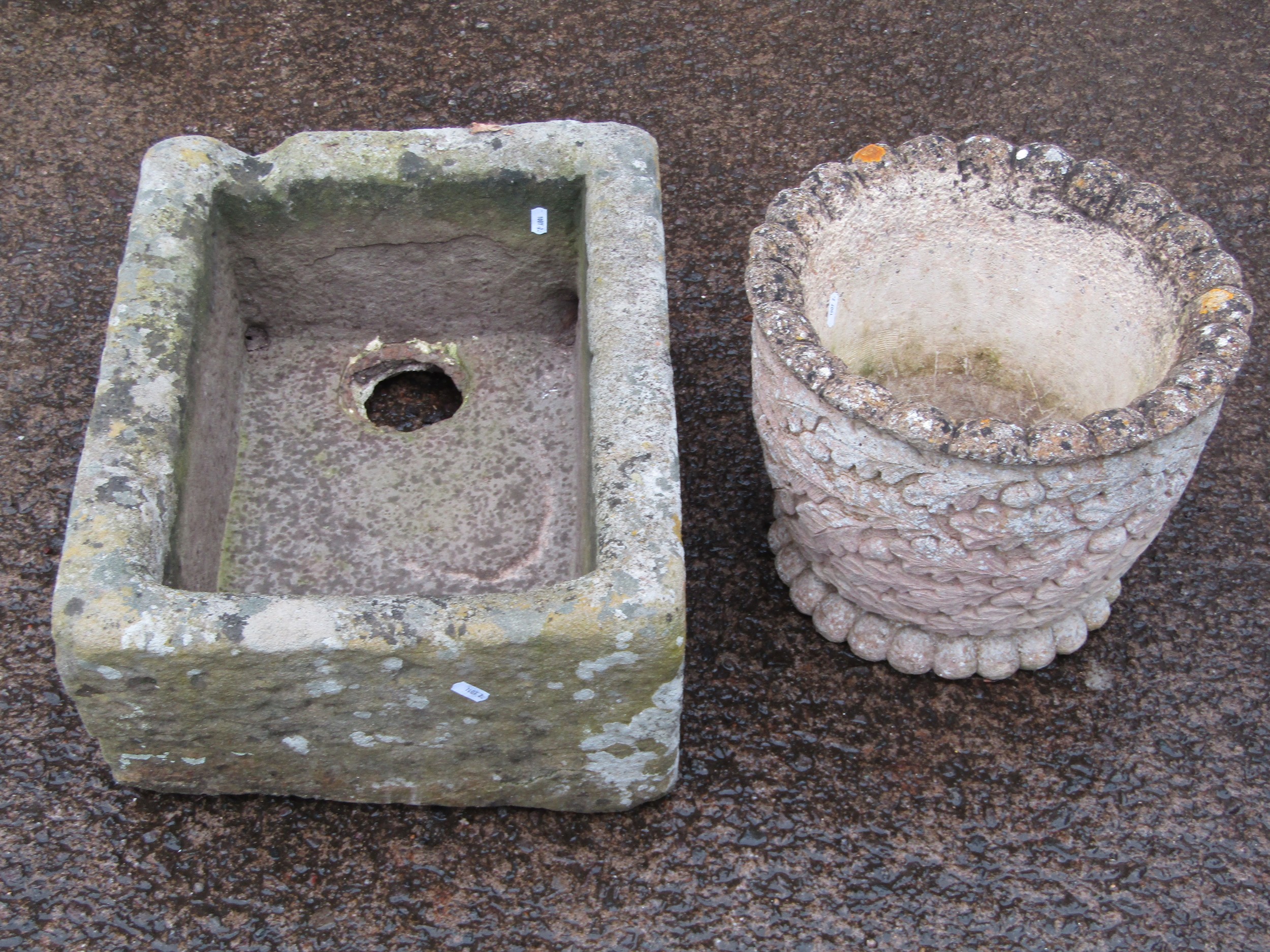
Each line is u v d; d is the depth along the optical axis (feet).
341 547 3.81
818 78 5.31
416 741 3.28
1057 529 3.22
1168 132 5.15
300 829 3.53
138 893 3.43
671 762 3.43
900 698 3.79
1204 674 3.82
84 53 5.28
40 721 3.69
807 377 3.19
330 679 3.05
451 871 3.48
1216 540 4.09
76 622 2.95
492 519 3.86
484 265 4.06
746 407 4.40
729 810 3.59
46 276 4.63
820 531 3.54
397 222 3.92
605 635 2.99
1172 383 3.14
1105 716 3.75
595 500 3.19
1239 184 4.98
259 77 5.25
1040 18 5.51
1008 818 3.58
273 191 3.81
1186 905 3.43
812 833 3.55
